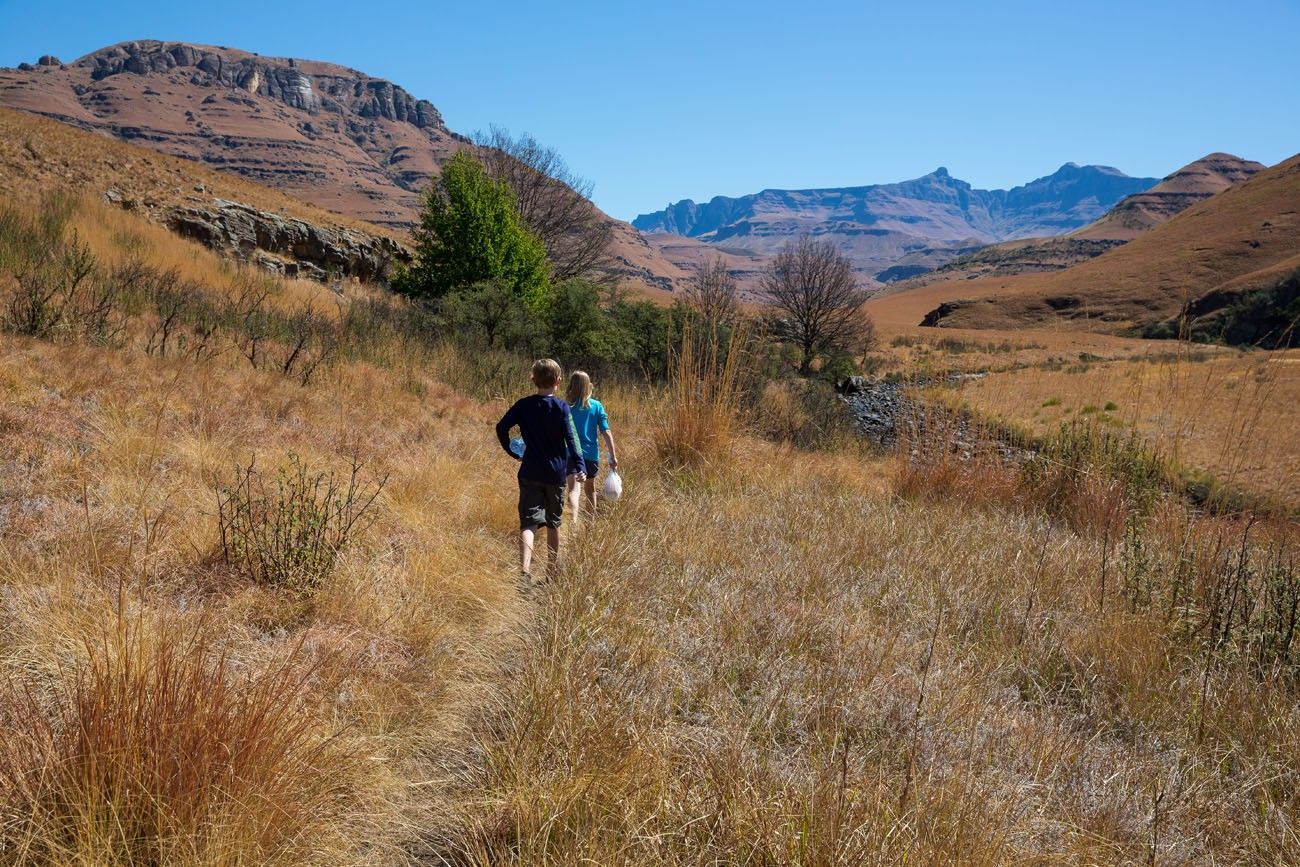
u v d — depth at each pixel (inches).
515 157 1425.9
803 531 273.6
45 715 103.2
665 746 125.3
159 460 224.1
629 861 99.9
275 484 224.5
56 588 137.9
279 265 961.5
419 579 187.2
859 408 971.9
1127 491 320.5
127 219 757.3
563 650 156.4
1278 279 3986.2
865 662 171.0
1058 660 189.0
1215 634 198.8
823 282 2132.1
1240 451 281.6
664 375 740.0
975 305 5940.0
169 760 93.7
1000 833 107.7
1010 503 345.4
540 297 954.1
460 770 126.6
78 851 85.4
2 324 328.5
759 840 103.7
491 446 358.6
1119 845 115.4
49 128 1029.8
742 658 168.4
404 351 534.3
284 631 153.4
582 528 239.8
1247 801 134.1
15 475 191.2
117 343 352.5
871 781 119.3
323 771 107.2
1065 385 420.8
